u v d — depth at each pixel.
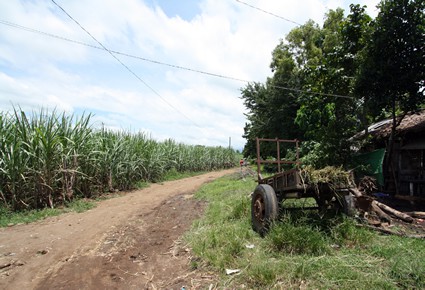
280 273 3.30
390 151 8.65
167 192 10.61
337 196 4.79
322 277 3.15
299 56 21.39
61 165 7.89
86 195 9.15
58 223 6.19
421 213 6.27
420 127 8.20
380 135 9.48
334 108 10.95
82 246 4.80
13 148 6.87
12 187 6.84
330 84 9.84
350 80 9.16
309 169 4.39
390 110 8.82
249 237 4.70
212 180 14.37
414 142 8.65
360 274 3.17
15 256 4.32
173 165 18.39
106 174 10.28
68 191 8.16
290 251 3.88
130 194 10.30
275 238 4.01
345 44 9.32
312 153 10.18
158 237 5.32
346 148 9.12
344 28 9.23
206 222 5.86
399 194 8.91
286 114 19.25
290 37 21.64
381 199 8.41
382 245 4.07
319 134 9.79
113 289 3.42
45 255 4.42
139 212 7.24
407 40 6.99
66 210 7.36
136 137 13.48
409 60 7.11
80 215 6.95
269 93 20.36
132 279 3.69
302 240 3.91
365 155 9.17
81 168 8.99
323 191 4.94
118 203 8.52
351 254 3.79
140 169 12.95
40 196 7.40
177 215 6.95
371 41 7.63
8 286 3.47
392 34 7.07
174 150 18.38
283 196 5.12
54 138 7.42
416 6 6.90
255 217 5.08
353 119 10.46
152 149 14.28
